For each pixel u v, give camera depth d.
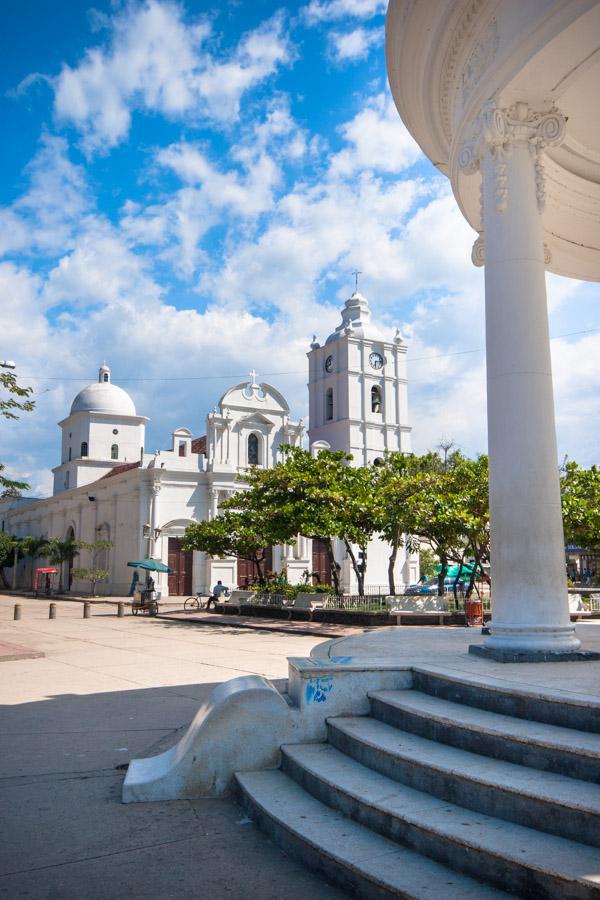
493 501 6.55
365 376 47.16
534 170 6.95
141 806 5.07
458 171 7.57
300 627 21.03
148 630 21.22
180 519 40.47
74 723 7.84
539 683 4.95
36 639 18.08
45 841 4.39
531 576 6.23
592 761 3.83
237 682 5.85
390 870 3.56
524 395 6.48
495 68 6.62
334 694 5.65
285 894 3.68
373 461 46.22
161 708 8.70
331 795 4.52
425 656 6.52
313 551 43.75
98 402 55.66
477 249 9.09
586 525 20.38
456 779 4.06
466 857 3.50
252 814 4.78
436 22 7.20
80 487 48.62
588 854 3.30
